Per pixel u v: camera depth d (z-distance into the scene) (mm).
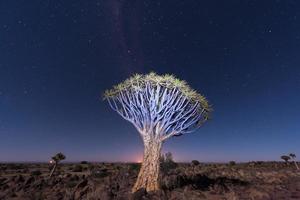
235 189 11008
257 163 41031
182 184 11461
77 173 22000
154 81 9664
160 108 9406
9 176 18391
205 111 10312
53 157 17797
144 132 9383
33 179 13742
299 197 9625
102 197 8078
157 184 8672
